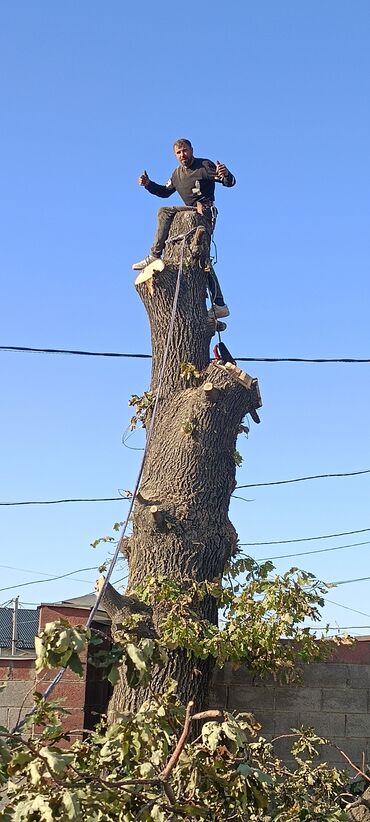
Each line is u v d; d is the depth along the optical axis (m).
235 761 4.27
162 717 4.48
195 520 7.10
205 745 4.25
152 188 8.41
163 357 7.82
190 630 6.59
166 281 7.88
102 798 3.96
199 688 6.77
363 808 6.21
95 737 4.73
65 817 3.65
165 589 6.73
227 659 7.10
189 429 7.31
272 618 6.92
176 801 4.19
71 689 7.79
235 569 7.28
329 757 7.80
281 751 7.76
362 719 7.87
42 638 3.85
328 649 7.21
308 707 7.88
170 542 6.99
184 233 8.05
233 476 7.54
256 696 7.90
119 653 4.13
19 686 8.00
